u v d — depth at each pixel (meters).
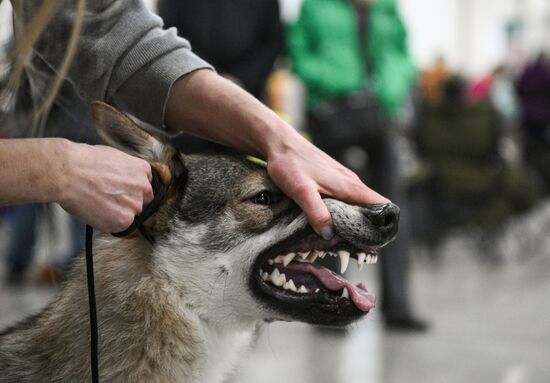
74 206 1.92
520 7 18.55
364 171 5.91
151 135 2.51
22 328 2.56
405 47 6.12
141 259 2.46
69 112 2.64
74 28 2.08
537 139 10.65
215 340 2.56
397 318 5.92
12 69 2.15
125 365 2.37
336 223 2.32
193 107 2.47
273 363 5.07
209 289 2.49
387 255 5.93
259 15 5.41
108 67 2.39
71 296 2.45
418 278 8.16
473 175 8.45
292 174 2.33
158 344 2.42
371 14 5.81
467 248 10.18
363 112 5.71
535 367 5.02
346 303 2.50
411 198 8.56
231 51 5.32
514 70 13.12
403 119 8.16
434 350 5.41
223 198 2.51
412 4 16.69
